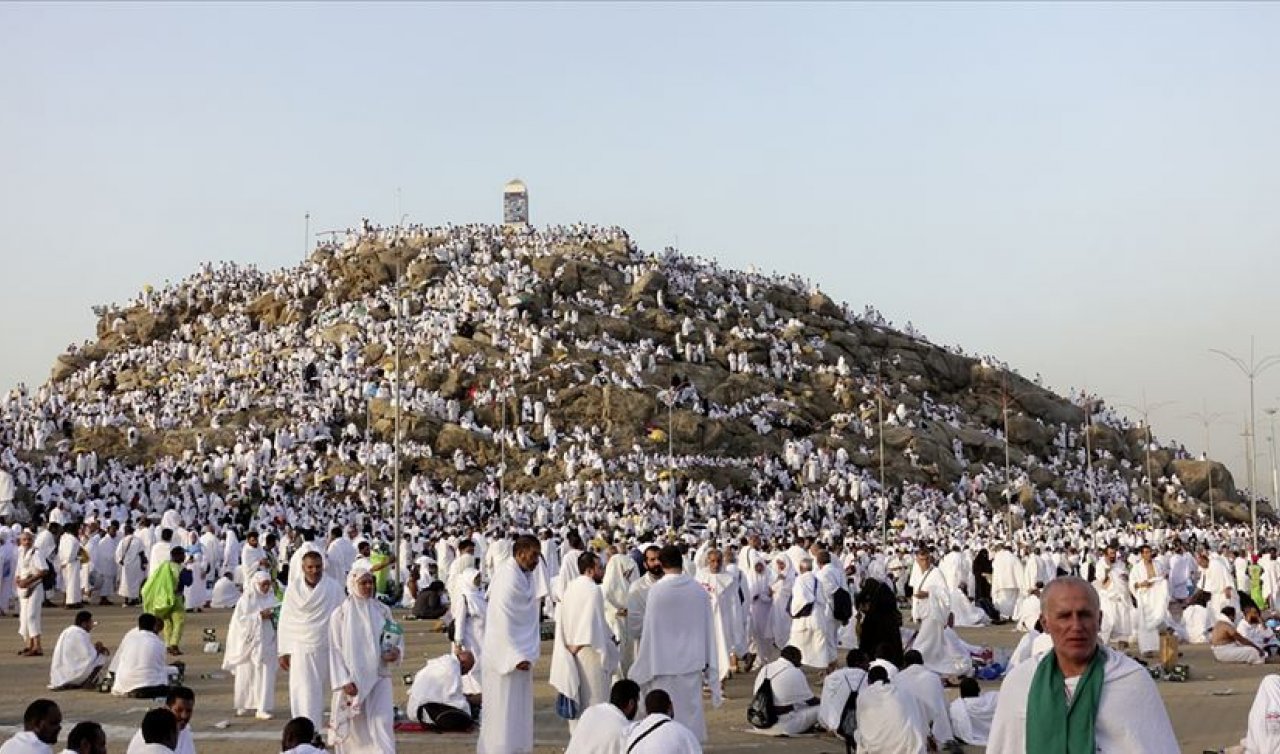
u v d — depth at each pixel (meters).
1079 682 5.70
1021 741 5.82
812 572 23.53
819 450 90.00
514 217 134.75
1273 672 24.14
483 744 13.82
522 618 13.90
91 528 38.41
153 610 24.05
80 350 111.44
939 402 109.50
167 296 115.19
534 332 98.62
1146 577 25.77
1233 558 45.62
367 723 13.42
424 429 85.25
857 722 15.35
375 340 97.81
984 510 87.31
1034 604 28.62
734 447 90.94
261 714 17.81
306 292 111.00
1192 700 20.39
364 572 13.39
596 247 117.25
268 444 79.06
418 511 70.38
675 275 113.44
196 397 90.81
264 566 18.28
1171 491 102.62
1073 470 101.75
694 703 14.73
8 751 10.80
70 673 20.25
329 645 13.75
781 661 17.64
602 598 14.80
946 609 22.88
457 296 104.81
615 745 11.97
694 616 14.82
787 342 108.06
